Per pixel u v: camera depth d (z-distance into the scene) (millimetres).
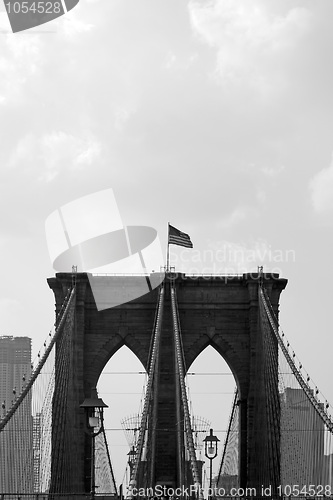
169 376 146625
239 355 152625
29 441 117500
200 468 103875
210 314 153625
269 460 140625
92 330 153750
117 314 154125
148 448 108375
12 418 107875
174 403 142625
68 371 147250
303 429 119375
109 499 123000
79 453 148125
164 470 135250
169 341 150875
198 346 152875
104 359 153125
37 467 121188
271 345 143875
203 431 111562
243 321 153625
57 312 152125
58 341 142750
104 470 148500
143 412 109000
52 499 115750
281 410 137125
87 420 90875
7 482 104500
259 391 149625
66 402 144750
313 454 110125
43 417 127188
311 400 110688
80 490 146250
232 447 160625
